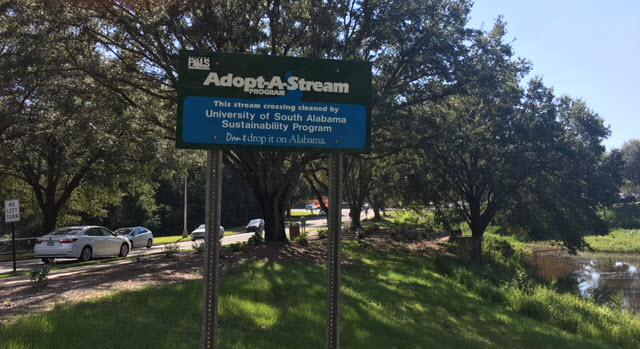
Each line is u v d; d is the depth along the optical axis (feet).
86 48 56.49
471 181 85.56
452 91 60.59
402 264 62.13
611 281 98.89
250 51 53.42
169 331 22.38
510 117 80.53
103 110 57.88
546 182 82.64
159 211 219.82
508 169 80.74
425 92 61.67
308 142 16.44
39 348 18.33
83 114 57.52
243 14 51.55
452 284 54.34
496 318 39.86
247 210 246.47
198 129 15.98
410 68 59.93
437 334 29.81
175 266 46.14
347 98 16.63
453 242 102.83
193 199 228.02
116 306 25.82
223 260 47.73
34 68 52.29
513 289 58.44
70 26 52.44
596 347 37.60
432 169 83.87
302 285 34.81
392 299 37.19
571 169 84.12
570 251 89.20
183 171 97.25
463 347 28.37
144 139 70.13
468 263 79.05
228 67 16.15
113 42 55.67
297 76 16.43
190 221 225.35
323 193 148.15
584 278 101.81
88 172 100.37
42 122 70.03
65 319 22.06
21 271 59.98
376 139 65.77
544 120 82.69
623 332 47.16
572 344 35.58
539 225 84.89
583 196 85.92
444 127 62.39
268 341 22.72
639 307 75.05
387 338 26.37
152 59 56.59
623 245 154.71
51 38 51.31
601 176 88.02
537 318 48.03
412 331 28.84
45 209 99.71
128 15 51.55
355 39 59.00
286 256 53.21
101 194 120.98
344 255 61.67
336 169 16.70
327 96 16.53
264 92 16.26
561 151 83.20
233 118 16.12
